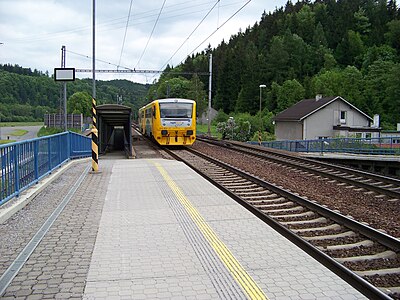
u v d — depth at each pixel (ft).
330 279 16.79
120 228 24.14
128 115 92.43
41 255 19.62
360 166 92.73
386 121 295.48
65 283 16.42
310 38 438.40
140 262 18.69
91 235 22.79
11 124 322.96
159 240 21.86
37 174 36.55
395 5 435.94
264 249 20.43
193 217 26.58
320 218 28.04
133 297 15.14
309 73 398.01
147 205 30.14
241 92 363.76
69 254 19.75
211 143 116.26
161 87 371.35
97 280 16.70
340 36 425.69
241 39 500.33
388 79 292.81
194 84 361.10
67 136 54.44
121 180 41.78
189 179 42.42
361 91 324.39
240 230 23.70
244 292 15.55
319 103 214.28
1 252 20.03
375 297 14.88
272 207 31.45
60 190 35.86
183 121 96.68
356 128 194.59
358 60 384.68
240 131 192.13
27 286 16.14
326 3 485.97
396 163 85.10
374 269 19.01
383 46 353.10
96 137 47.03
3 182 27.40
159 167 52.47
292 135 214.28
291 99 341.82
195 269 17.84
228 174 48.75
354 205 33.58
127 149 97.45
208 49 149.07
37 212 27.84
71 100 305.32
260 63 388.16
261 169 55.98
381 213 30.91
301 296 15.23
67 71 48.34
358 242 23.04
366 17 426.10
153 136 102.17
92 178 43.14
